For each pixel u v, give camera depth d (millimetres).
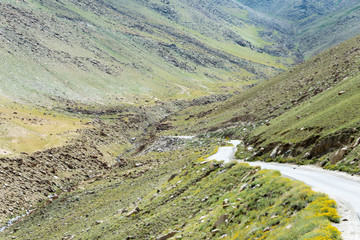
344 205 17922
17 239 47875
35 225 52688
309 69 97812
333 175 27469
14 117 99750
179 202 37469
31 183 67125
